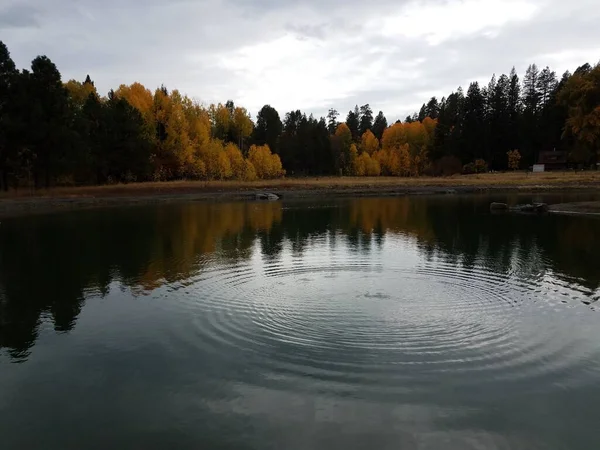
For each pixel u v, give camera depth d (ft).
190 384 26.11
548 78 336.49
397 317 36.70
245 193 184.34
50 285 47.67
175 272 52.47
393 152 332.19
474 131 301.02
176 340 32.40
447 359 29.12
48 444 21.15
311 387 25.61
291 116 407.44
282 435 21.44
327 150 335.26
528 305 39.68
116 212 125.80
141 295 43.62
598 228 86.69
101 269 54.49
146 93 229.04
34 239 78.74
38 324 36.19
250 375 27.04
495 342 31.81
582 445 20.76
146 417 23.08
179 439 21.31
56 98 152.35
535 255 61.00
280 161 304.50
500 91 306.96
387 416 22.89
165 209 134.72
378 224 95.55
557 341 31.99
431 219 104.22
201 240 75.51
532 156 305.73
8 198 145.38
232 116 333.83
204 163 222.28
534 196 175.22
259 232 84.43
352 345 31.24
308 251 64.69
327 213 120.78
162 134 213.87
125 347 31.40
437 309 38.68
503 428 21.98
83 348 31.40
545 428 21.97
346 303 40.45
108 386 26.16
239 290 44.80
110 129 183.11
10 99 147.13
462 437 21.33
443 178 257.75
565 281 47.44
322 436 21.36
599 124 179.73
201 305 40.16
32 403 24.57
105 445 20.99
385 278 49.08
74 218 111.34
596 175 229.25
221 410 23.52
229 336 33.04
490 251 64.08
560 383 26.12
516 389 25.45
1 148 143.64
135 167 188.65
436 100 457.68
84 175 186.09
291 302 40.75
